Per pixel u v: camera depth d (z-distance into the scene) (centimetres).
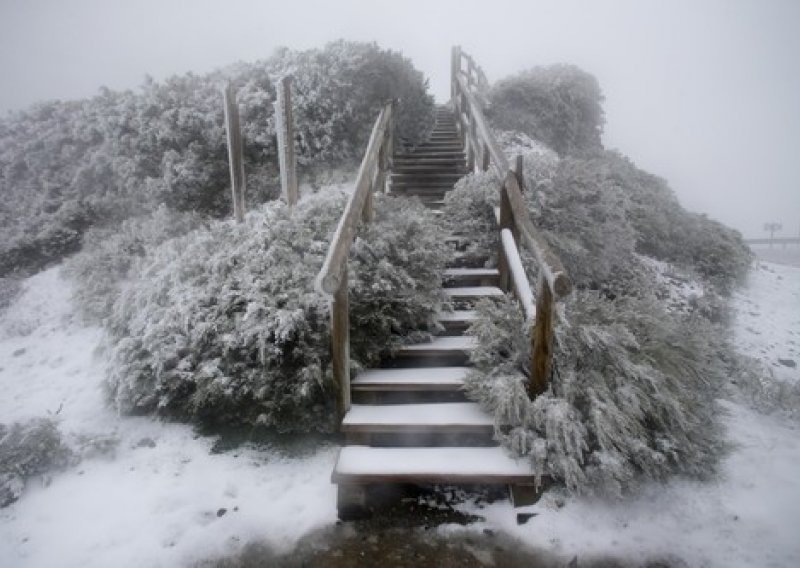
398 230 449
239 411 371
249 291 379
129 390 395
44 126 886
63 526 296
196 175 708
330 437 362
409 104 881
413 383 351
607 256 586
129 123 750
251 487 322
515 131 1089
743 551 265
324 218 450
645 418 314
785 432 384
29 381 484
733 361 461
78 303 596
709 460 321
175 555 272
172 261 472
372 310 381
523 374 335
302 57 799
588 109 1244
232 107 513
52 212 791
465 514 296
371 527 288
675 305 651
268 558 270
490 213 529
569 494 303
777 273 917
